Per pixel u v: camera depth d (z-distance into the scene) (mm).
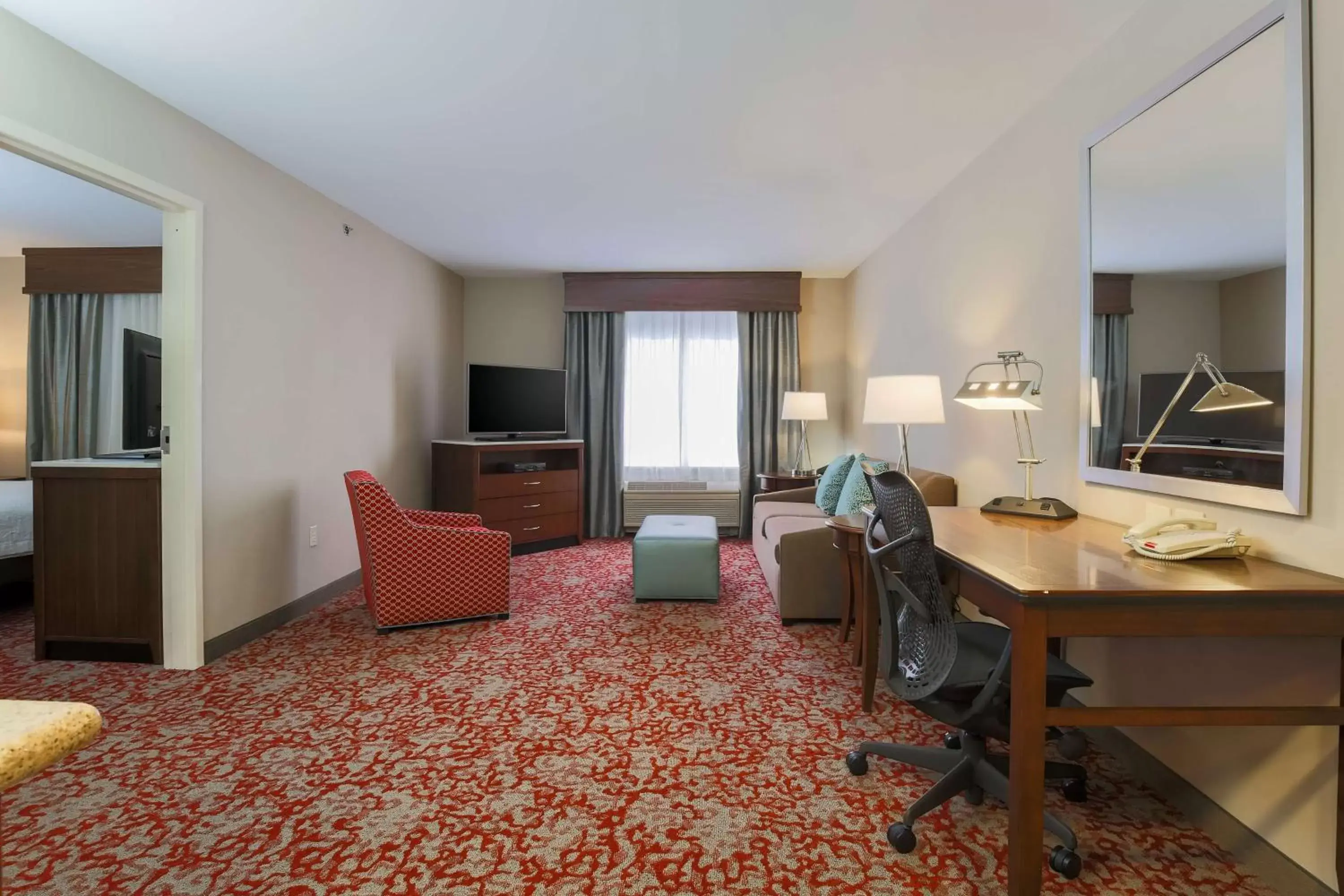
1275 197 1576
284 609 3520
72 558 2939
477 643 3221
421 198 3943
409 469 5109
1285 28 1544
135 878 1540
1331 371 1460
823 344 6176
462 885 1528
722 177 3604
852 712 2463
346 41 2312
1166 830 1779
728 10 2145
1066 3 2084
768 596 4109
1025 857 1404
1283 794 1581
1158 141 1985
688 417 6191
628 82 2604
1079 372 2432
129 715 2412
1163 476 1962
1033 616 1385
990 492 3172
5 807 1825
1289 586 1386
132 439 3043
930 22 2197
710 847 1677
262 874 1560
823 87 2633
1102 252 2266
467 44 2338
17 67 2160
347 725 2336
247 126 2965
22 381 5191
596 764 2082
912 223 4301
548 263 5645
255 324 3279
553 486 5633
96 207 4027
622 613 3742
